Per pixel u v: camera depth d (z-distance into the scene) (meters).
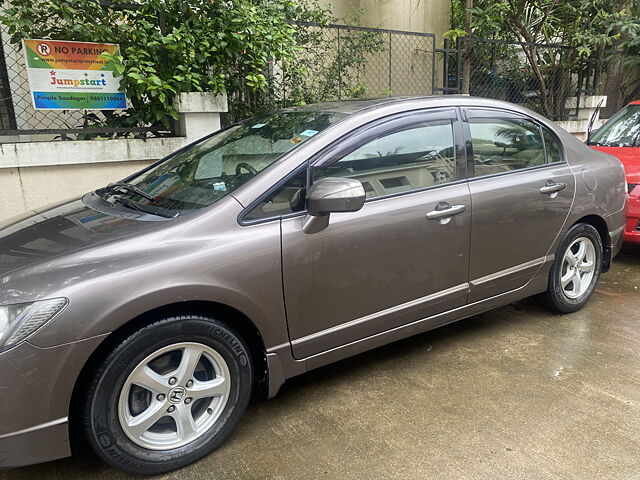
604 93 10.00
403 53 8.43
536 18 8.59
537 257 3.54
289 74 6.11
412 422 2.64
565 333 3.62
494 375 3.08
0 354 1.87
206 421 2.39
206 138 3.55
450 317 3.18
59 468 2.35
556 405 2.76
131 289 2.06
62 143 4.61
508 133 3.43
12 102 4.62
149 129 5.02
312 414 2.73
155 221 2.40
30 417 1.94
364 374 3.12
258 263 2.36
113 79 4.72
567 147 3.76
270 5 5.44
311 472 2.29
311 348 2.63
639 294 4.36
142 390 2.23
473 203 3.10
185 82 4.89
